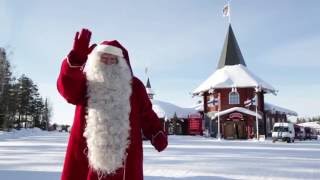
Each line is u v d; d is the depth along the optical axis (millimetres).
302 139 57844
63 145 28531
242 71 59688
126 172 3383
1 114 61969
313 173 12562
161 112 63562
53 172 11922
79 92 3436
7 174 11422
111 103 3383
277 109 66000
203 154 20609
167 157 18406
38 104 98438
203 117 61375
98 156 3281
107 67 3459
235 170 13125
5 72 59625
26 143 32031
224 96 57031
